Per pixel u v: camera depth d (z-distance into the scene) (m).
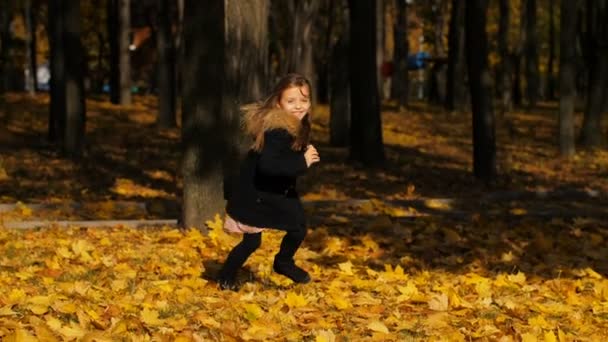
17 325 5.79
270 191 7.19
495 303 7.29
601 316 7.08
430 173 21.44
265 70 13.23
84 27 55.00
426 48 66.88
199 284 7.48
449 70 43.69
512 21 59.84
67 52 21.98
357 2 21.55
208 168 10.61
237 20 12.95
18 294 6.61
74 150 21.97
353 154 22.06
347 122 26.17
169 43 31.09
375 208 14.17
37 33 61.31
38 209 13.13
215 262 8.69
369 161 21.67
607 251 10.09
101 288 7.19
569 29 26.66
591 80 30.98
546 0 66.31
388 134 31.73
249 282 7.79
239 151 12.66
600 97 30.78
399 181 19.69
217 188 10.67
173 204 13.59
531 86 50.72
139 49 63.47
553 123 38.97
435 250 10.19
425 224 11.83
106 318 6.18
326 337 5.80
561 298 7.73
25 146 24.34
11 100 38.12
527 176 22.16
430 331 6.25
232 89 12.86
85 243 8.94
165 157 22.91
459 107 43.22
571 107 26.88
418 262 9.36
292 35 30.97
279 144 6.83
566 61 26.78
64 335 5.70
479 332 6.21
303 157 6.91
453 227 11.74
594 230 12.31
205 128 10.59
